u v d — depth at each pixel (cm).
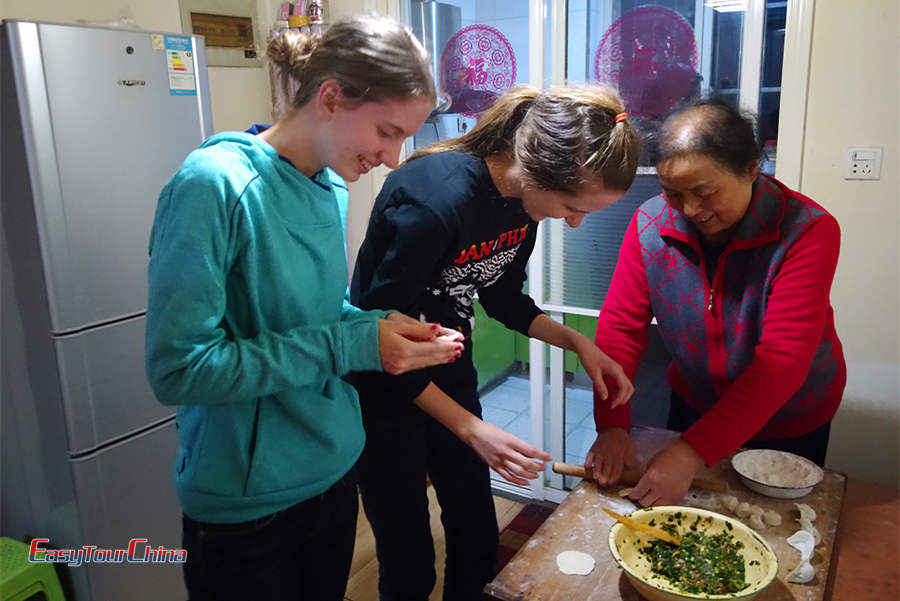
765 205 130
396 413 138
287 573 112
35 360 187
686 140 118
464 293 141
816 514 115
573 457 274
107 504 194
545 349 266
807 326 123
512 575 100
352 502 123
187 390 88
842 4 186
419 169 123
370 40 87
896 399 201
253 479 102
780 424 150
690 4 211
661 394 258
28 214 176
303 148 99
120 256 191
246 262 92
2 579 180
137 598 204
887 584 103
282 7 283
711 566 97
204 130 212
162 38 196
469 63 258
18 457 201
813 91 195
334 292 108
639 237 149
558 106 113
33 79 169
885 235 194
